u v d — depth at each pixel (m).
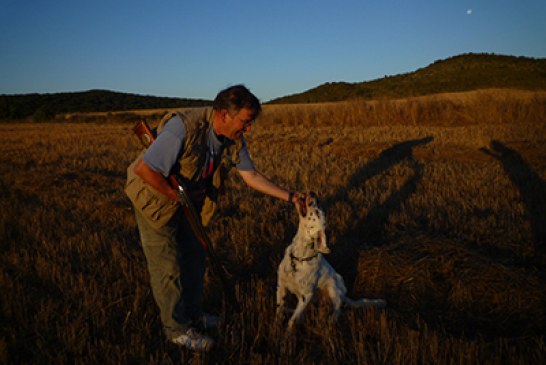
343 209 5.94
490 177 7.75
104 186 8.11
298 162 9.92
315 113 19.81
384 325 3.22
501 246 4.69
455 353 2.94
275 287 4.00
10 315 3.43
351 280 4.24
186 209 2.75
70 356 3.00
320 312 3.42
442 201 6.42
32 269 4.37
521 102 16.42
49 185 8.00
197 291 3.34
